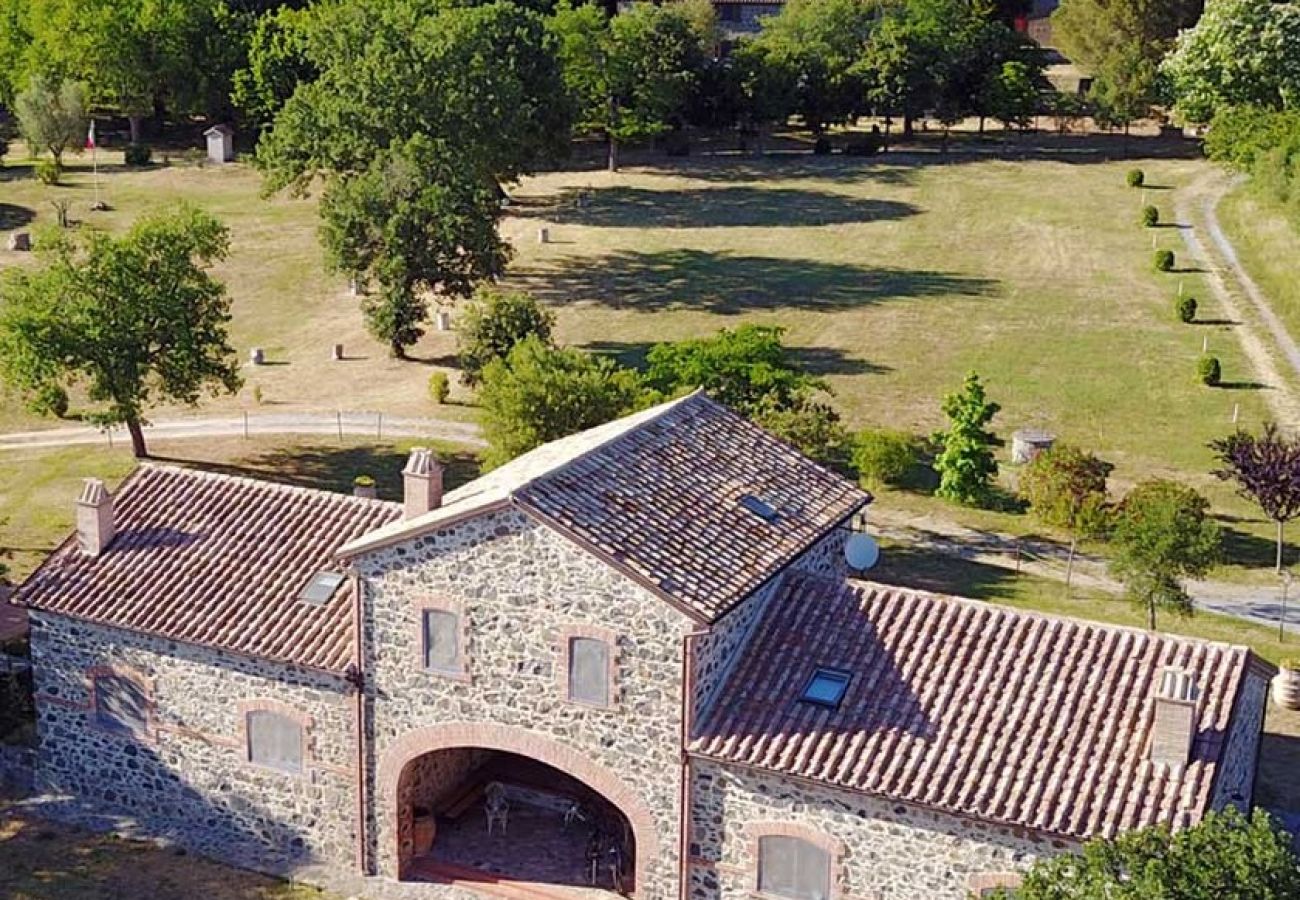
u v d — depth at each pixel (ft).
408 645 127.44
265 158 323.16
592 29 430.20
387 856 132.98
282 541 143.43
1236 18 422.82
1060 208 393.09
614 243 362.33
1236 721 116.06
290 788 135.74
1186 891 93.97
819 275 337.72
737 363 213.87
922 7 462.60
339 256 282.56
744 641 124.88
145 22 432.66
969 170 434.71
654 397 200.54
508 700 125.08
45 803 144.05
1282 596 190.49
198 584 140.15
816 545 136.46
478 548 122.93
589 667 121.49
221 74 445.37
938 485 226.38
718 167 440.04
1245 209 382.42
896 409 257.55
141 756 141.38
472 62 327.47
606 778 123.34
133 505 149.28
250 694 135.23
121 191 401.29
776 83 455.63
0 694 155.63
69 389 262.67
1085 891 97.60
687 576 119.96
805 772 114.73
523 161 367.25
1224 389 267.39
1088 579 195.11
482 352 256.73
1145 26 463.42
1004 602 187.11
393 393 265.75
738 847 120.37
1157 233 369.50
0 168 421.59
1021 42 479.00
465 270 285.64
